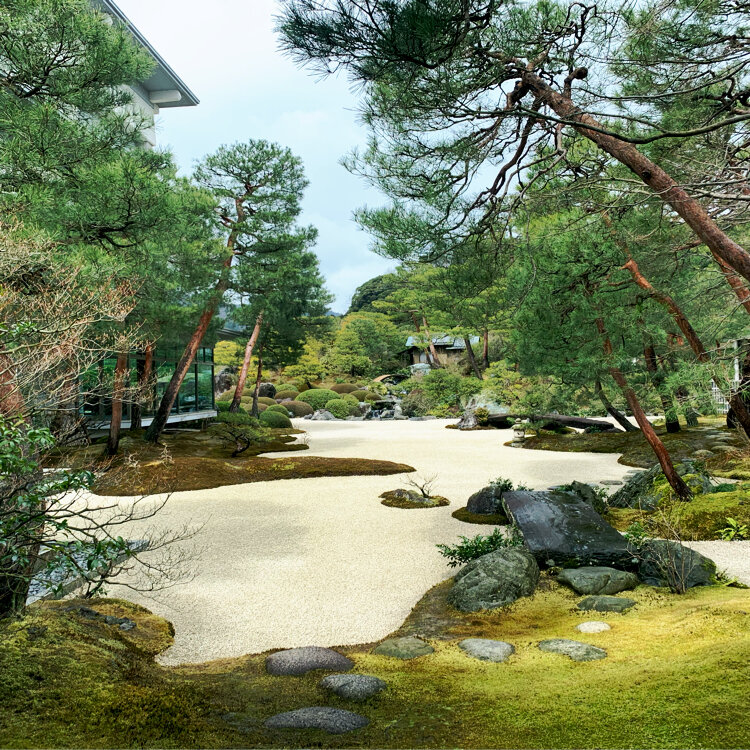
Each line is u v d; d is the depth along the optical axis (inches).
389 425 1129.4
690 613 164.2
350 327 1855.3
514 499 306.5
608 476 486.9
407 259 301.4
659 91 256.5
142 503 398.6
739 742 76.4
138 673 117.0
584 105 219.0
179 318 555.2
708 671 102.7
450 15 158.1
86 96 397.4
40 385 165.6
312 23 156.4
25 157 336.8
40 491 125.3
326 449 720.3
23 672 100.3
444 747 86.5
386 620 196.1
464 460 603.8
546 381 784.9
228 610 206.1
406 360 1943.9
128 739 85.0
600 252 322.0
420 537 307.6
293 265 800.3
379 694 115.6
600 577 212.5
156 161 496.7
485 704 105.0
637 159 202.1
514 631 171.3
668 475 342.3
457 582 214.4
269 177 778.8
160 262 462.0
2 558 119.5
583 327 341.1
